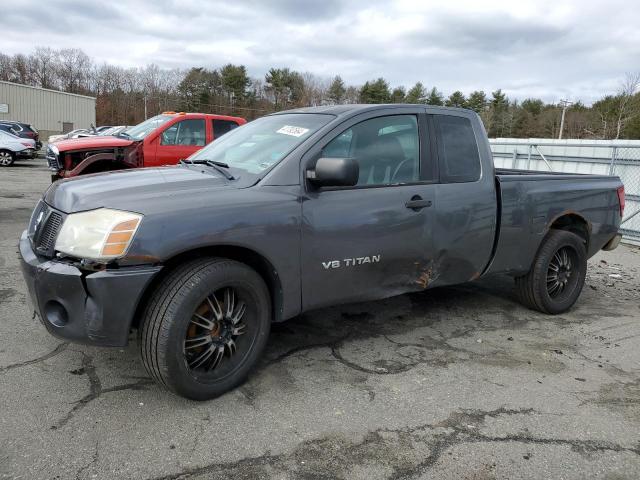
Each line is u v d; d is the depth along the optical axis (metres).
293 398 3.17
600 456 2.71
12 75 77.81
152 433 2.74
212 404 3.05
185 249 2.85
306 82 75.44
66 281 2.76
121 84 76.12
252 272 3.14
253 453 2.62
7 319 4.15
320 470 2.51
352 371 3.56
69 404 2.98
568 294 5.01
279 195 3.23
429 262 3.97
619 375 3.69
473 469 2.56
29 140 20.94
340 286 3.55
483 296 5.42
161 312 2.83
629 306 5.38
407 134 3.91
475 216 4.14
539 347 4.14
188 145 9.41
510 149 12.81
